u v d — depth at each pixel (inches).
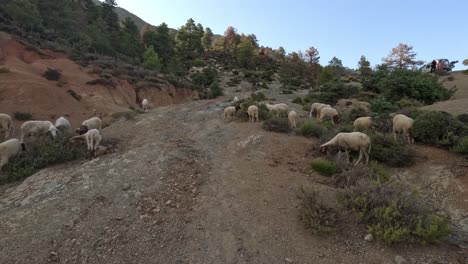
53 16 1865.2
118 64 1526.8
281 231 287.4
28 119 760.3
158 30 2903.5
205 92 1801.2
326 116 650.8
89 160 450.0
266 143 489.7
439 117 450.6
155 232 289.3
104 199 341.7
